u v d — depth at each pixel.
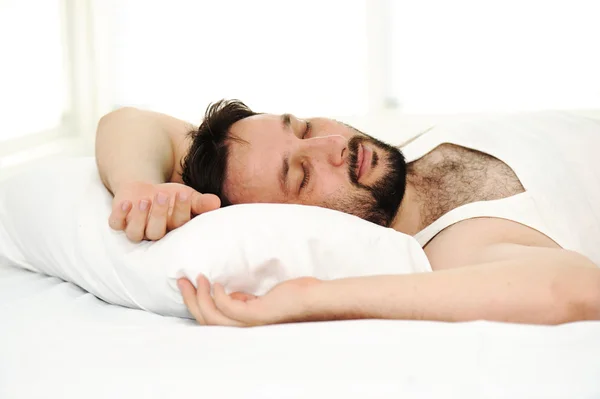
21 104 2.44
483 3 2.60
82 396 0.83
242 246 1.07
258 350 0.87
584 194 1.36
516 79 2.62
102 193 1.28
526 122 1.54
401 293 0.96
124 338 0.97
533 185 1.32
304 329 0.93
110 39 2.80
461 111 2.68
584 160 1.40
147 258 1.10
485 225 1.25
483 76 2.64
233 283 1.07
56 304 1.17
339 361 0.82
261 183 1.32
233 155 1.35
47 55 2.61
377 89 2.72
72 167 1.41
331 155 1.31
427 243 1.31
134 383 0.83
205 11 2.76
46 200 1.32
